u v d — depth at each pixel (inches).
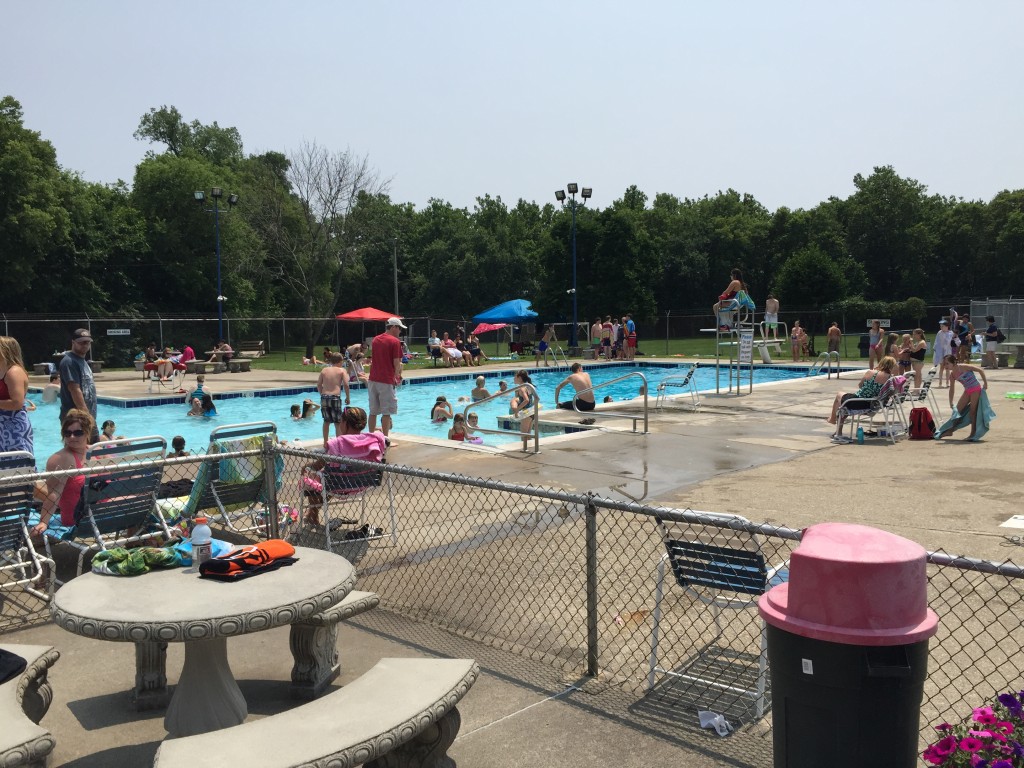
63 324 1594.5
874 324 969.5
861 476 366.6
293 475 368.5
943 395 679.7
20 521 227.9
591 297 2277.3
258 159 2770.7
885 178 3056.1
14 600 232.2
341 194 1851.6
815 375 970.1
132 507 254.2
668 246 2891.2
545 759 138.9
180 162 1978.3
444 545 271.6
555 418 572.1
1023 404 630.5
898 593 102.8
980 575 222.4
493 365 1320.1
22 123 1619.1
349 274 2733.8
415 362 1390.3
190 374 1187.9
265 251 2089.1
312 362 1424.7
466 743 145.3
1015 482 346.0
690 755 138.9
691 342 1790.1
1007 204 2925.7
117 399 850.1
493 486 191.2
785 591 117.1
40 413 839.1
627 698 161.5
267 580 151.3
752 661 174.4
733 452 435.5
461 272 2851.9
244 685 174.9
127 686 176.7
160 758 107.9
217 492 276.5
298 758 107.7
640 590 219.1
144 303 1911.9
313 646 166.7
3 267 1540.4
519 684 169.3
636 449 445.7
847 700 103.9
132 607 137.2
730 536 256.7
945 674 163.5
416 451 446.9
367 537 276.8
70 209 1736.0
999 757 98.9
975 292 2972.4
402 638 197.2
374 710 121.0
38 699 146.3
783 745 110.3
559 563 245.6
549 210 3666.3
